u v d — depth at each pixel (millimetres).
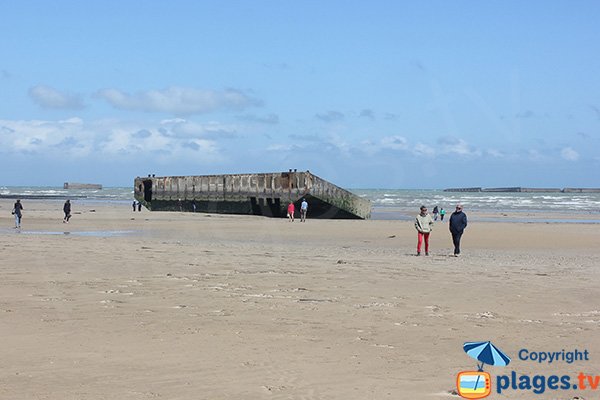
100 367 6938
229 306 10719
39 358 7289
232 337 8398
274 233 35000
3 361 7160
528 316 10117
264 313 10109
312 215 55281
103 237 29781
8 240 25922
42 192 196125
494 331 8922
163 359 7281
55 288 12508
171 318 9633
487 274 15945
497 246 28172
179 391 6117
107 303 10898
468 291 12734
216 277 14461
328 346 7953
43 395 5969
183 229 37781
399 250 24891
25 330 8734
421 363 7199
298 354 7547
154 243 25781
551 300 11719
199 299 11391
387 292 12469
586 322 9648
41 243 24344
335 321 9516
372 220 51344
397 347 7930
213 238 30766
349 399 5934
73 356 7387
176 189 69312
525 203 119188
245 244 26688
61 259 18062
